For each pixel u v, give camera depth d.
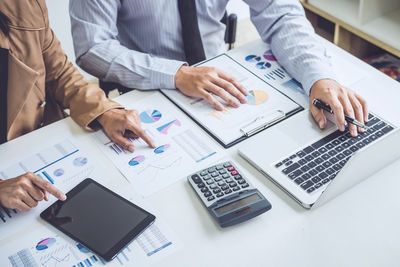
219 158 1.12
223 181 1.04
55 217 1.01
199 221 0.99
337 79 1.26
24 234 0.99
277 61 1.41
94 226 0.99
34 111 1.33
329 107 1.19
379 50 2.25
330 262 0.92
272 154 1.10
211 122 1.20
